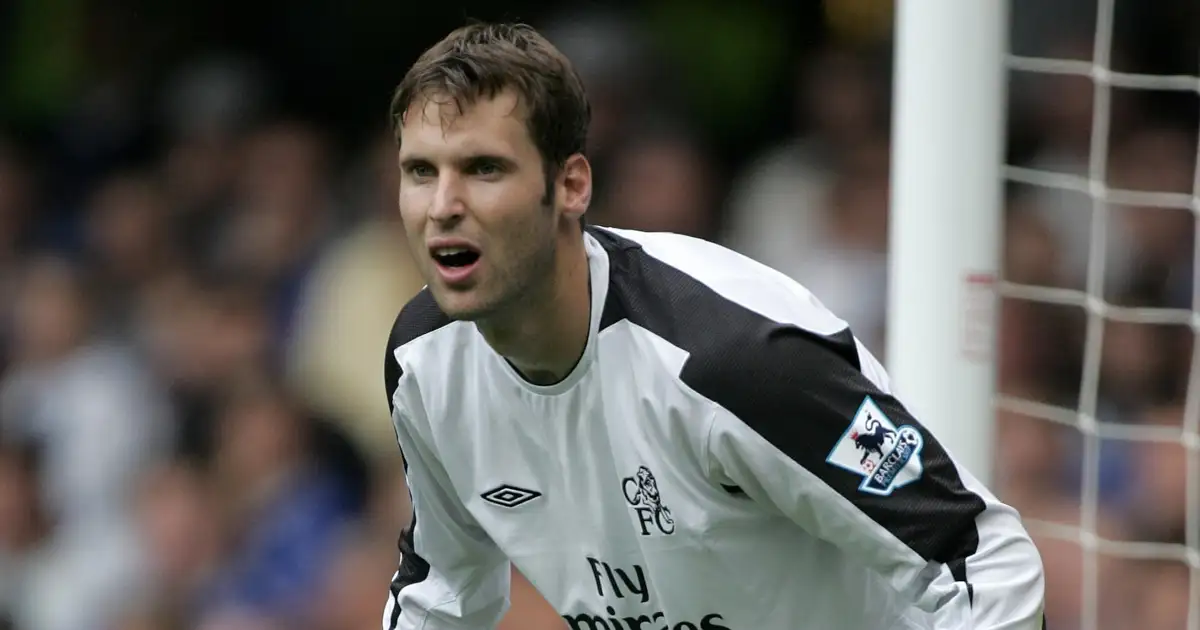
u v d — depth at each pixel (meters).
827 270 21.05
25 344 23.03
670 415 8.98
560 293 9.00
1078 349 19.12
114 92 24.72
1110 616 17.81
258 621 20.69
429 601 11.19
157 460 21.98
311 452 21.42
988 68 11.40
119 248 23.73
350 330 21.62
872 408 8.81
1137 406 18.81
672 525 9.48
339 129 24.11
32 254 24.05
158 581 21.28
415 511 10.97
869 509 8.83
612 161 22.50
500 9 23.48
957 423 11.56
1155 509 18.16
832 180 21.86
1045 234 19.81
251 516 21.19
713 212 22.34
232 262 23.06
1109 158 20.16
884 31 22.69
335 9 24.03
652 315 9.09
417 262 8.82
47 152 24.64
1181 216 19.58
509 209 8.54
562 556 10.15
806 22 22.95
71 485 22.12
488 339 9.25
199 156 24.14
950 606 8.78
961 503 8.89
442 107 8.45
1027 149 20.34
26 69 24.64
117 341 22.98
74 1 24.64
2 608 21.72
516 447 9.82
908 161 11.59
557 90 8.70
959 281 11.51
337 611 20.48
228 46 24.69
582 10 23.34
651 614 10.09
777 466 8.84
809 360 8.72
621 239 9.50
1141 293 19.39
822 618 9.84
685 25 22.98
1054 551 18.05
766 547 9.55
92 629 21.47
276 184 23.30
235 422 21.62
